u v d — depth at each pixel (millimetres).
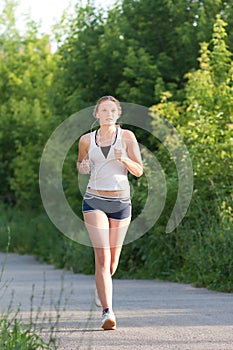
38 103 49062
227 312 16203
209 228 22750
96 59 34531
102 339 13164
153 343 12727
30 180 46969
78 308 17375
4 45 55750
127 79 34312
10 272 28906
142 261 26281
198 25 33156
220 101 26109
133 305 17656
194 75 26766
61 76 36094
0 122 53156
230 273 20781
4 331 11766
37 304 18156
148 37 34344
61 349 12273
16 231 43531
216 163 24531
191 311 16453
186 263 23906
